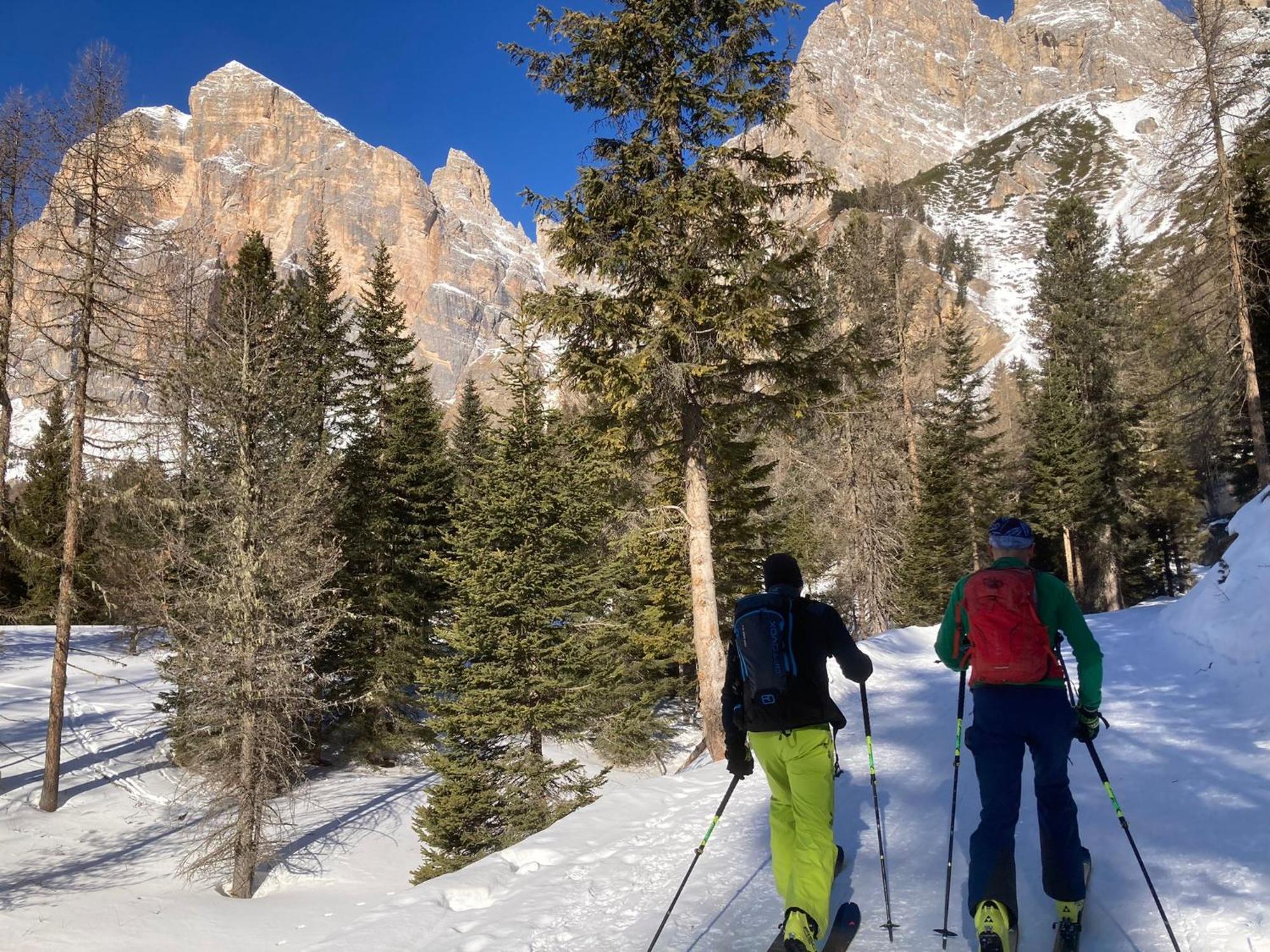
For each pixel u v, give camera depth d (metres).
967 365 40.50
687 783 7.48
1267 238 20.47
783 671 3.88
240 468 17.72
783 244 12.30
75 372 18.80
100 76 18.94
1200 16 20.50
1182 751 6.22
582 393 13.25
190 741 19.73
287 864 17.81
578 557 19.98
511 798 16.61
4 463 18.50
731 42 11.85
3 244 18.14
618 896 4.83
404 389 27.17
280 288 25.84
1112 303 35.62
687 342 11.91
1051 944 3.59
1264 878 3.88
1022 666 3.59
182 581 17.95
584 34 12.16
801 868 3.66
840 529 26.52
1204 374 22.80
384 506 25.11
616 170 12.26
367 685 23.70
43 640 36.88
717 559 20.14
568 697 17.61
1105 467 35.00
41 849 17.66
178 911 14.84
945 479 35.59
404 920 4.86
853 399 13.64
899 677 11.59
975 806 5.53
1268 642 8.29
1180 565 43.53
